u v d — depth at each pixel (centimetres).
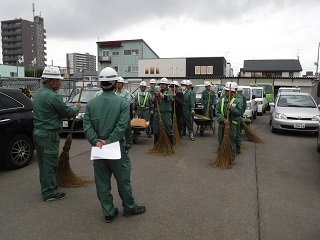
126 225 357
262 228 352
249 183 507
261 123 1377
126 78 3762
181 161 648
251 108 1365
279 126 1011
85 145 800
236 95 618
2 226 354
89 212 392
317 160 672
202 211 395
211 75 4875
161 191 465
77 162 630
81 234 337
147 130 934
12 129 566
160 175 547
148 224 360
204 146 810
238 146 722
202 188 480
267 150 772
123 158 356
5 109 568
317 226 359
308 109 1047
